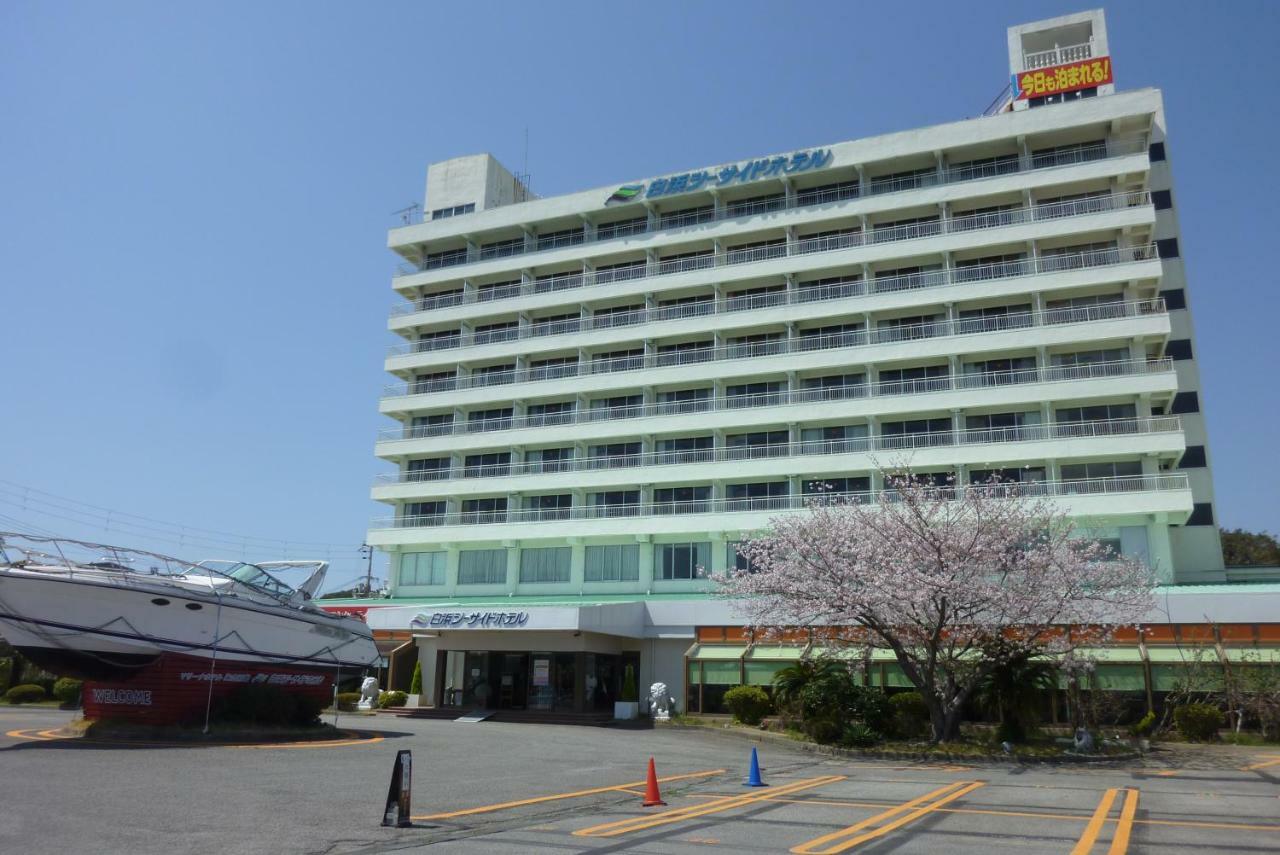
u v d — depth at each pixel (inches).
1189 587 1393.9
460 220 2331.4
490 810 580.1
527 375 2191.2
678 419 1980.8
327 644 1154.0
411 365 2293.3
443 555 2180.1
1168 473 1665.8
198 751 847.7
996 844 475.8
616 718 1579.7
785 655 1530.5
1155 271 1706.4
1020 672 1096.8
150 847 433.4
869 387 1868.8
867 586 1119.6
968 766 934.4
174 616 986.1
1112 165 1779.0
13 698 1656.0
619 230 2234.3
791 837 488.7
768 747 1160.8
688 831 505.0
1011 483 1316.4
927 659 1141.7
